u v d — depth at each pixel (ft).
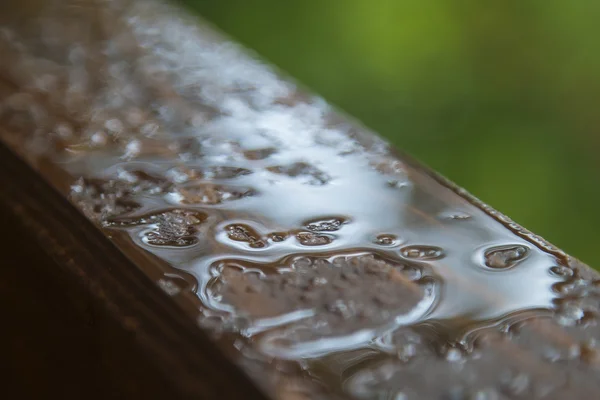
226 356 1.41
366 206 1.60
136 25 2.15
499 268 1.50
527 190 4.76
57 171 1.67
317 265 1.51
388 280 1.49
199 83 1.91
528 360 1.40
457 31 5.77
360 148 1.72
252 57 2.01
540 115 5.18
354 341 1.42
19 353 1.73
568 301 1.46
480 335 1.43
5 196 1.69
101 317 1.53
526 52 5.57
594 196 4.70
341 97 5.40
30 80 1.91
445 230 1.56
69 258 1.58
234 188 1.63
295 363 1.40
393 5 5.93
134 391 1.51
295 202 1.61
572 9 5.70
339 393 1.38
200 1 6.19
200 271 1.50
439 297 1.46
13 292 1.70
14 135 1.76
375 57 5.67
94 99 1.86
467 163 4.98
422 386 1.39
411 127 5.24
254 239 1.55
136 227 1.57
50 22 2.16
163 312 1.48
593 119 5.12
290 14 6.10
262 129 1.77
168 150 1.72
